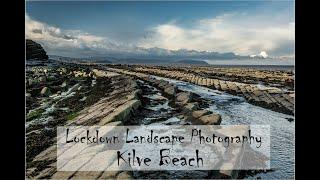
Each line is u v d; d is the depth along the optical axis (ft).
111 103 99.19
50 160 54.34
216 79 209.56
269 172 53.88
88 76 188.65
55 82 152.05
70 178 47.14
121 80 171.42
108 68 310.45
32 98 114.52
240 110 107.24
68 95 124.47
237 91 149.07
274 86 170.19
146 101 114.73
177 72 283.38
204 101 122.72
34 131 73.56
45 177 48.03
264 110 108.06
